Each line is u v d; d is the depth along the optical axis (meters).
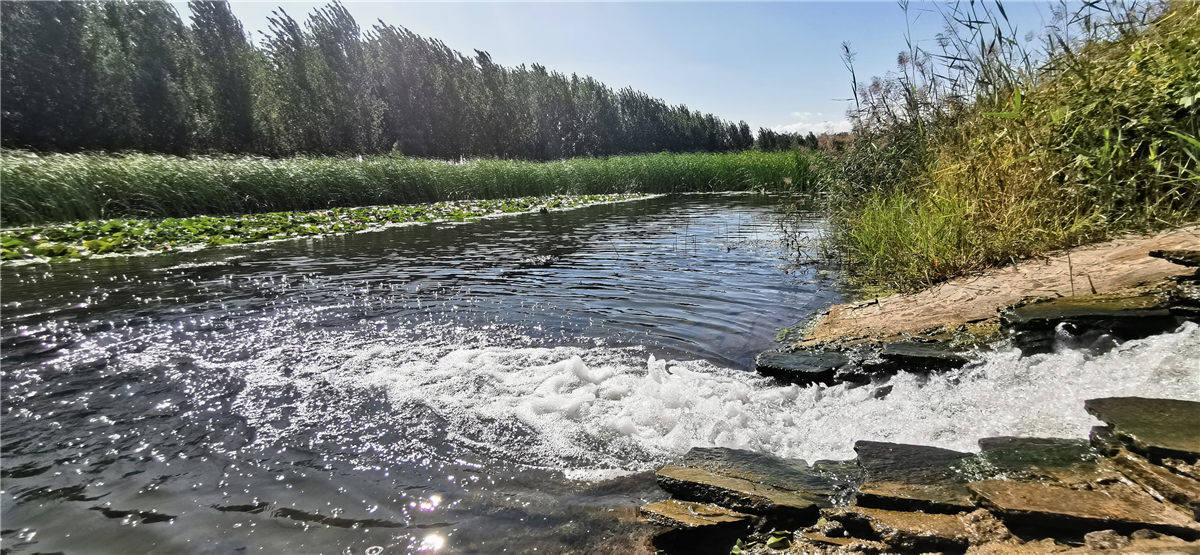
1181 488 1.39
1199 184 3.17
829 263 5.70
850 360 2.87
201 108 23.62
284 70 26.27
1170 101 3.30
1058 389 2.14
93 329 3.79
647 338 3.50
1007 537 1.41
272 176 12.76
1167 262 2.80
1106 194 3.57
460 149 31.97
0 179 9.40
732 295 4.55
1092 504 1.43
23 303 4.51
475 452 2.17
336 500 1.86
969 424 2.09
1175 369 2.02
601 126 40.78
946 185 4.62
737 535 1.62
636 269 5.70
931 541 1.45
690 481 1.84
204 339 3.57
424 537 1.67
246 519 1.76
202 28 23.59
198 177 11.67
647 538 1.63
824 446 2.13
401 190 15.24
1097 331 2.46
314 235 9.02
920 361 2.67
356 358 3.20
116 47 21.27
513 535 1.67
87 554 1.61
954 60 4.80
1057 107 3.88
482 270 5.80
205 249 7.58
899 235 4.46
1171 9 3.64
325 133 27.00
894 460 1.84
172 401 2.66
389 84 29.84
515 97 36.06
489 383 2.83
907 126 6.25
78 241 7.71
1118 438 1.65
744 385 2.75
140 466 2.09
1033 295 3.01
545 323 3.85
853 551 1.49
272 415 2.50
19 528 1.72
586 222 10.49
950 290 3.54
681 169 21.12
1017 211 3.88
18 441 2.28
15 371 3.04
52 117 19.83
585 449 2.19
